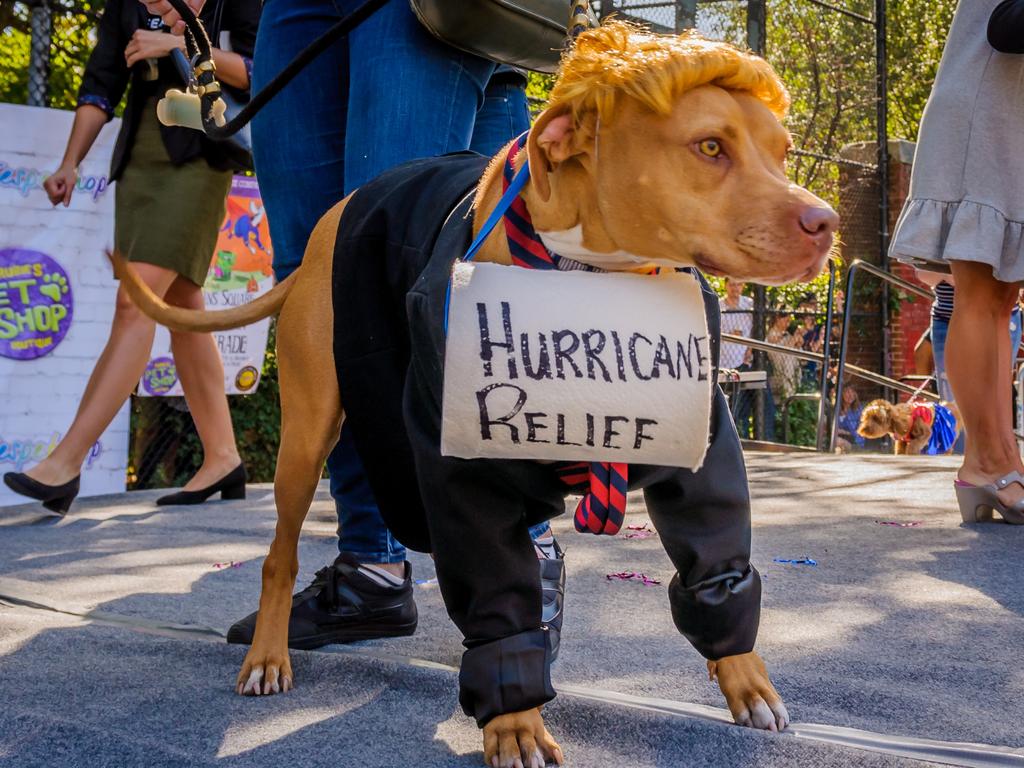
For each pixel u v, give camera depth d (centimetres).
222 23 447
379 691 219
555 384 169
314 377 225
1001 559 335
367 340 208
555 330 170
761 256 158
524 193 182
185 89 451
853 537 380
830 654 240
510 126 309
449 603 182
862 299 1103
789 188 160
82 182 539
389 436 206
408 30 266
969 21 380
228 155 467
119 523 450
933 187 379
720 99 165
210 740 193
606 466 177
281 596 230
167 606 301
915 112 1557
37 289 529
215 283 602
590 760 179
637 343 170
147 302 244
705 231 163
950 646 245
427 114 264
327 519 461
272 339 698
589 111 169
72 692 220
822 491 509
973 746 176
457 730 196
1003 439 394
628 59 167
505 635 177
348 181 269
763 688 190
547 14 258
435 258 188
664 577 325
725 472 183
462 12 250
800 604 285
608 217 170
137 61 452
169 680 229
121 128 462
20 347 525
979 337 388
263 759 183
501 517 179
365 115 266
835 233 165
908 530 392
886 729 194
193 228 465
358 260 212
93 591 321
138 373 471
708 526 181
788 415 1017
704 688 218
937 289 668
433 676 218
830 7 1038
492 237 185
